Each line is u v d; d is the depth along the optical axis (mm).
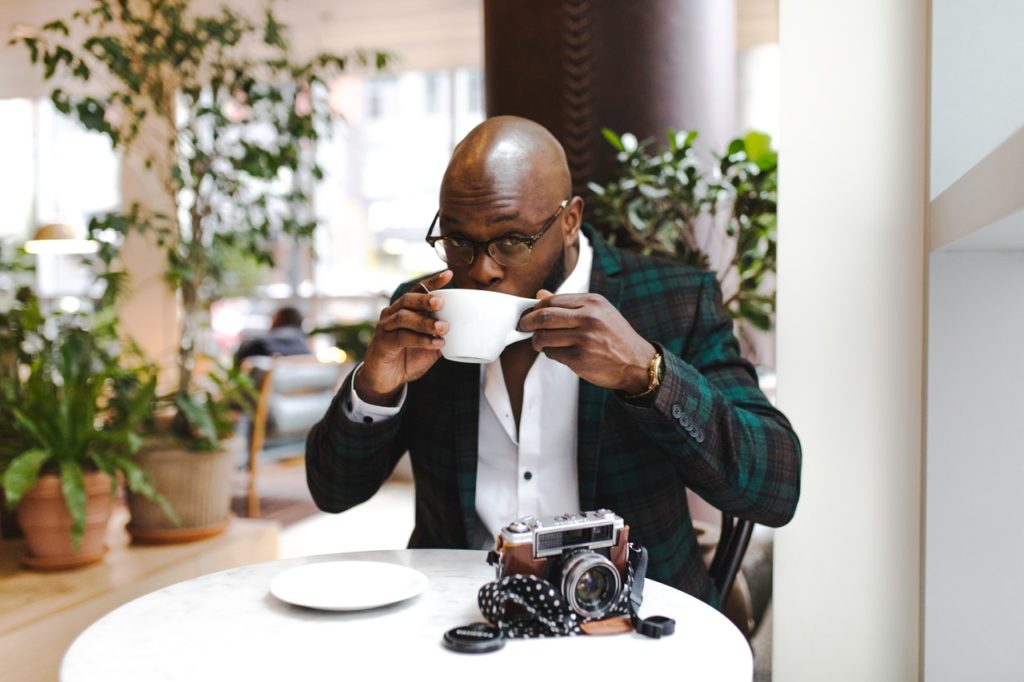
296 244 3098
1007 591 1153
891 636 1275
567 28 2117
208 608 884
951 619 1169
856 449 1282
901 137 1257
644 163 1887
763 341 3756
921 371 1256
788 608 1312
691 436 1007
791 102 1290
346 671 724
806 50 1284
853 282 1277
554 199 1116
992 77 1174
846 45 1271
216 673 719
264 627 828
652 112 2125
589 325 936
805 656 1307
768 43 6176
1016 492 1150
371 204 7336
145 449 2523
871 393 1276
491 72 2223
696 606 898
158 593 938
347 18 6238
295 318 5957
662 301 1289
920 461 1258
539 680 704
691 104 2180
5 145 7602
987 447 1155
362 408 1179
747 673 723
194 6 5805
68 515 2246
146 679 706
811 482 1298
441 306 958
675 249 1913
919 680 1249
